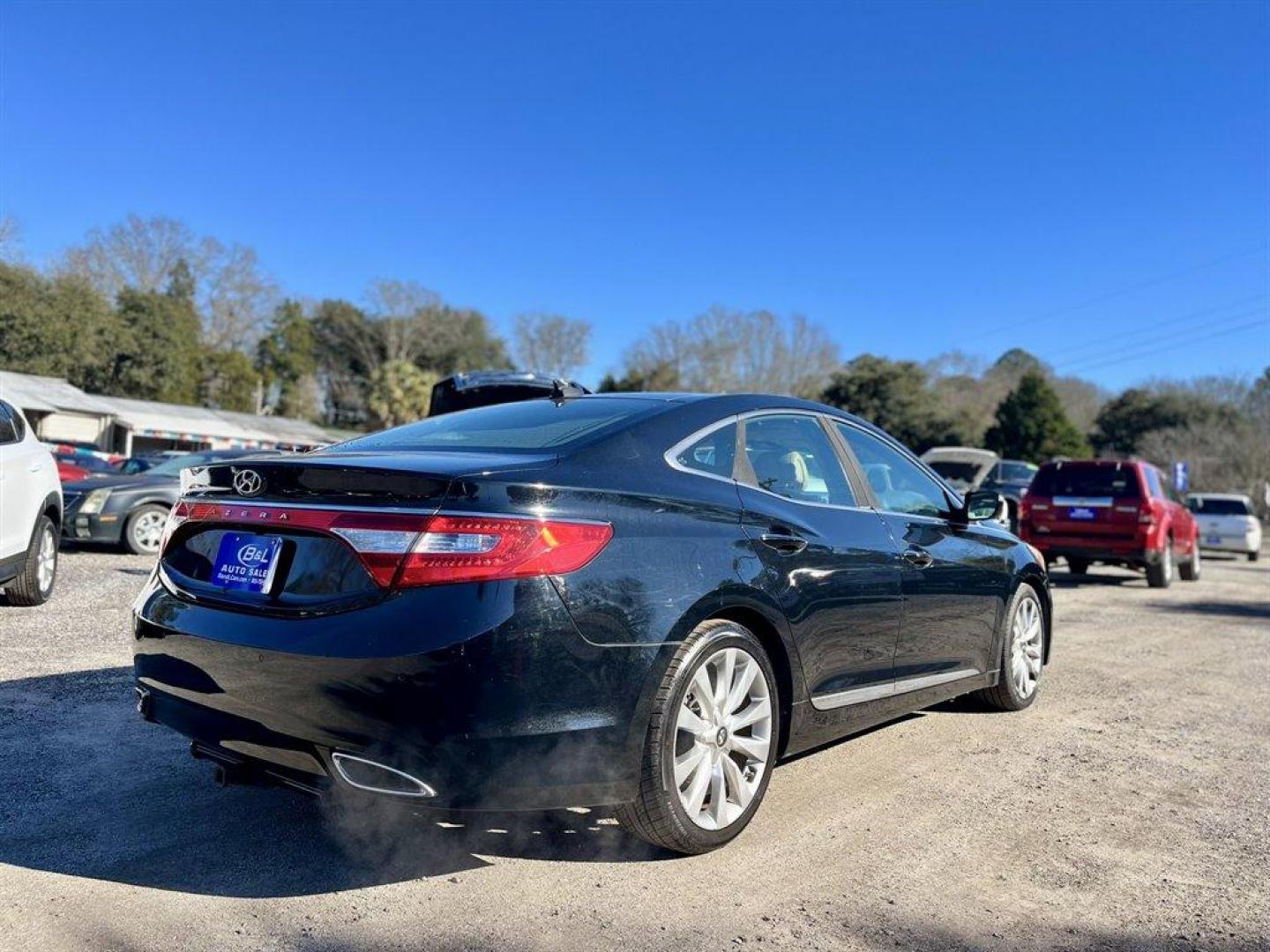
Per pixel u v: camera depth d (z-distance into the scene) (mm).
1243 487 40781
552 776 2639
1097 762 4312
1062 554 12359
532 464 2891
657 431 3326
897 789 3873
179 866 2938
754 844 3240
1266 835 3469
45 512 7172
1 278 41875
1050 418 51000
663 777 2875
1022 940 2645
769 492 3543
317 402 73000
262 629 2719
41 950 2406
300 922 2607
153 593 3139
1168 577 12258
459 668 2520
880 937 2623
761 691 3260
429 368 74312
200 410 46781
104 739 4090
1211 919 2793
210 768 3803
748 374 67312
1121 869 3139
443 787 2545
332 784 2701
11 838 3082
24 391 36469
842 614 3604
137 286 59625
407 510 2631
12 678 4977
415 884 2861
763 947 2545
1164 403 50812
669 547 2971
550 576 2658
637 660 2791
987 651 4770
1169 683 6086
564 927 2619
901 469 4469
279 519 2814
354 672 2537
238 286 64062
